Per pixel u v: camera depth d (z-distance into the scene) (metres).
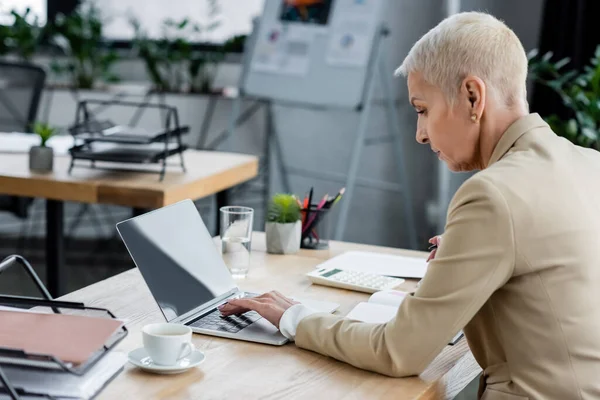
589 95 3.37
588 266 1.34
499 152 1.42
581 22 3.84
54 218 3.00
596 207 1.38
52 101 5.07
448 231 1.34
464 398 1.86
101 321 1.24
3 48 4.95
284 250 2.15
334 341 1.43
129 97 4.98
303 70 4.31
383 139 4.75
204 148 4.98
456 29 1.39
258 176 4.98
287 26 4.40
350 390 1.31
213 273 1.75
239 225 1.90
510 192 1.32
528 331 1.35
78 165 2.99
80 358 1.11
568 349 1.33
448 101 1.41
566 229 1.33
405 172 4.72
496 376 1.40
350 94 4.17
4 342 1.15
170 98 4.96
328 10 4.32
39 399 1.14
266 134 4.94
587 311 1.34
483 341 1.43
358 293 1.84
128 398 1.22
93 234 5.23
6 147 3.26
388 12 4.61
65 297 1.71
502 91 1.40
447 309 1.32
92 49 5.04
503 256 1.30
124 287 1.80
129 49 5.24
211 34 5.13
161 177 2.79
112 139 2.77
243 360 1.41
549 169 1.36
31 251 4.93
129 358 1.35
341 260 2.07
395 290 1.82
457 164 1.48
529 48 4.35
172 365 1.32
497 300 1.37
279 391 1.28
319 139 4.88
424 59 1.41
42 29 5.05
